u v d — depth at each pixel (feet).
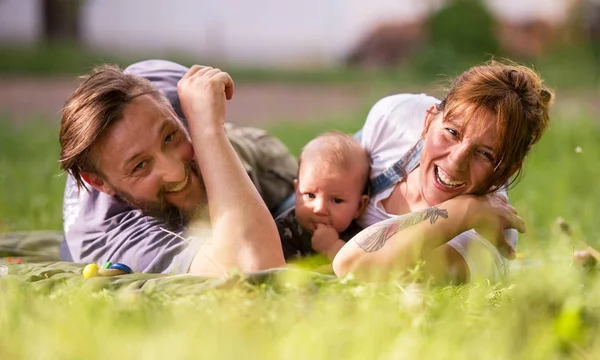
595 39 85.25
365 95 63.26
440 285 11.99
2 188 25.12
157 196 13.12
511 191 25.32
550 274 11.05
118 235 13.60
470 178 12.37
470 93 12.10
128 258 13.30
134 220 13.69
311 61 92.99
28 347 8.95
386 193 13.92
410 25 88.48
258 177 15.58
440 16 76.54
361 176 14.03
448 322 9.61
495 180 12.32
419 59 69.15
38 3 90.99
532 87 12.37
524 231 12.60
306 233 14.35
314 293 10.78
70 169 13.20
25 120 46.85
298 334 9.00
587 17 85.40
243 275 10.96
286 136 38.58
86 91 12.83
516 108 11.91
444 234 12.23
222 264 12.48
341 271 12.37
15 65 73.36
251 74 79.05
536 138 12.47
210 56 93.50
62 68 73.87
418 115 14.20
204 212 13.44
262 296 10.44
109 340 9.04
